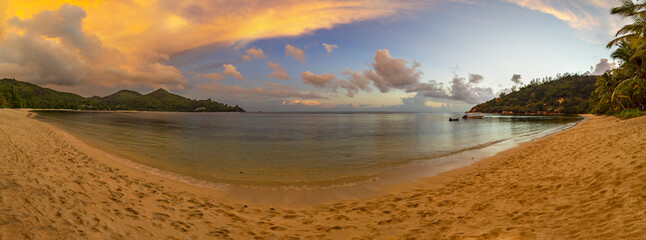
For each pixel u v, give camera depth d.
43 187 6.62
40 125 27.89
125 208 6.14
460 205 6.88
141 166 11.82
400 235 5.28
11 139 13.77
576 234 4.21
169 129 37.81
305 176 11.02
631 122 21.95
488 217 5.73
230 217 6.39
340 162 14.21
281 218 6.46
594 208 5.14
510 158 13.73
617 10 22.48
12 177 6.99
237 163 13.78
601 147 11.00
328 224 6.04
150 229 5.17
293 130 40.22
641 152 7.95
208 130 38.34
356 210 7.05
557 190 6.82
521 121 68.38
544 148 15.56
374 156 16.11
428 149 18.98
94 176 8.71
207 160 14.43
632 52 30.34
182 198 7.64
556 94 158.38
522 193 7.13
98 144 17.69
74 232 4.57
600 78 49.91
